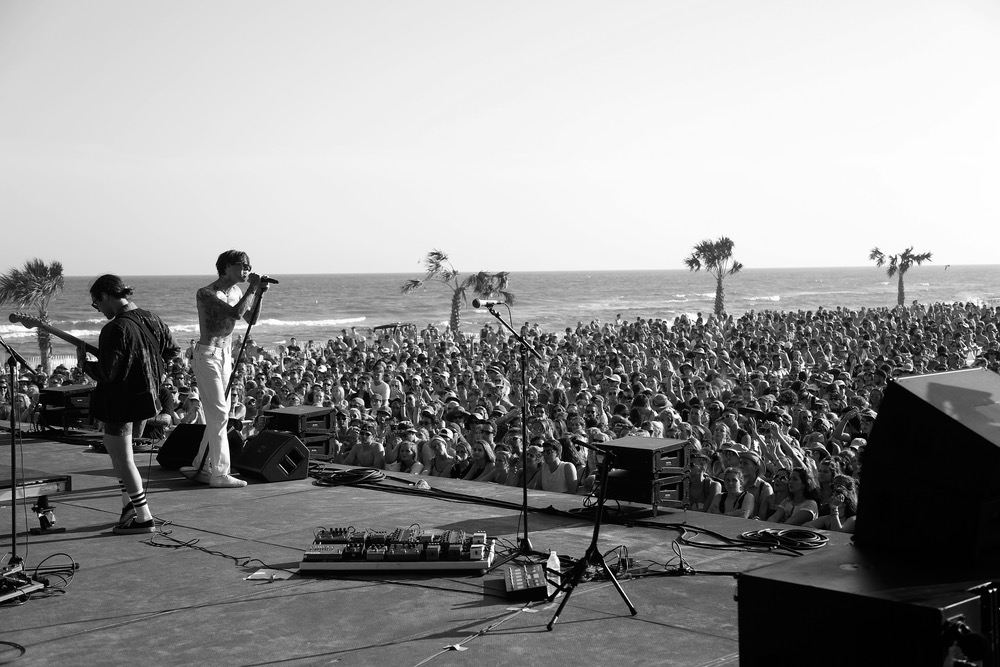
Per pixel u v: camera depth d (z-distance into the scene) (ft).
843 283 618.85
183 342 185.06
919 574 9.89
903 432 10.64
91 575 18.12
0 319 273.33
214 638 14.65
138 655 14.01
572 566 17.89
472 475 34.76
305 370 75.97
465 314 288.71
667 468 22.15
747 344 96.12
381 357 85.92
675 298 412.36
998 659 9.27
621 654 13.65
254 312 26.11
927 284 599.16
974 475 10.03
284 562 18.81
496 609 15.78
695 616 15.24
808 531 20.10
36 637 14.82
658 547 19.49
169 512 23.43
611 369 67.72
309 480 27.78
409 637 14.53
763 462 30.35
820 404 45.73
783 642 9.76
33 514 23.50
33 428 38.70
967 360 74.43
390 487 26.37
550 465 30.91
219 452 26.58
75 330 247.50
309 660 13.67
